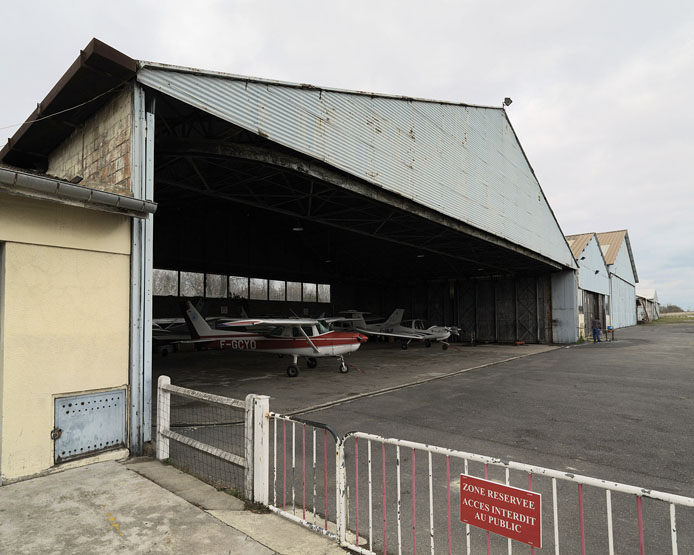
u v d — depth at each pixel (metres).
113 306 5.02
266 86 7.51
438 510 3.80
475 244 18.39
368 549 3.08
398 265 26.95
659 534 3.38
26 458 4.18
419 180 11.89
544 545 3.23
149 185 5.57
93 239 4.84
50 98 6.11
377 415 7.49
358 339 13.19
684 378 11.20
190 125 8.17
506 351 20.16
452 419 7.19
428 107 12.45
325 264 27.47
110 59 5.09
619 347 20.95
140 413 5.15
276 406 8.21
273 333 13.52
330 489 4.30
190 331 15.40
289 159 8.49
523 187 18.89
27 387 4.23
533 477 4.63
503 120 17.19
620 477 4.61
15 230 4.20
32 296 4.32
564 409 7.88
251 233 23.08
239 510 3.57
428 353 19.55
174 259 19.66
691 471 4.77
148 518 3.36
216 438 6.03
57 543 2.96
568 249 23.97
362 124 9.88
